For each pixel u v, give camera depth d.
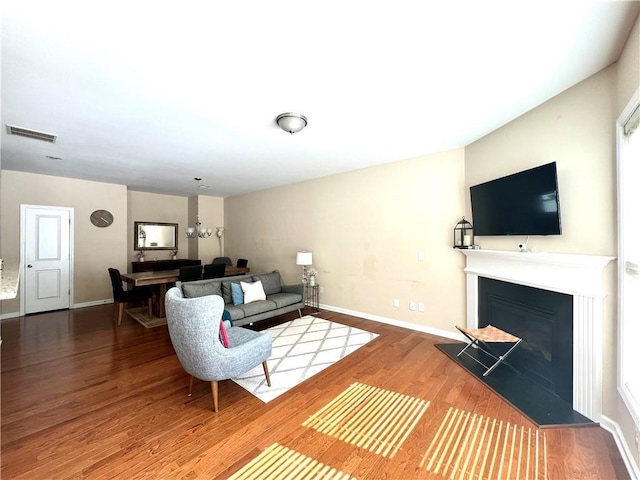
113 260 5.57
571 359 2.15
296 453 1.70
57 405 2.16
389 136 3.12
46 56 1.71
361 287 4.50
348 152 3.67
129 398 2.26
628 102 1.62
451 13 1.42
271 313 4.02
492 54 1.76
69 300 5.12
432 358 3.00
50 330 3.93
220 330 2.23
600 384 1.94
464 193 3.45
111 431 1.87
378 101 2.35
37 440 1.78
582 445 1.76
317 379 2.57
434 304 3.72
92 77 1.95
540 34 1.58
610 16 1.46
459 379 2.57
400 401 2.23
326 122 2.75
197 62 1.81
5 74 1.89
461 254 3.48
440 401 2.23
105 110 2.44
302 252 5.08
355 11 1.40
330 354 3.10
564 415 2.03
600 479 1.51
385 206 4.18
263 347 2.41
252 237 6.44
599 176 1.99
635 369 1.68
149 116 2.57
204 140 3.19
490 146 3.03
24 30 1.48
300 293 4.55
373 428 1.92
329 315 4.63
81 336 3.69
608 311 1.91
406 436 1.84
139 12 1.38
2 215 4.46
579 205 2.12
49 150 3.48
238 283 4.07
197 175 4.89
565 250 2.23
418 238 3.85
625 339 1.72
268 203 6.04
